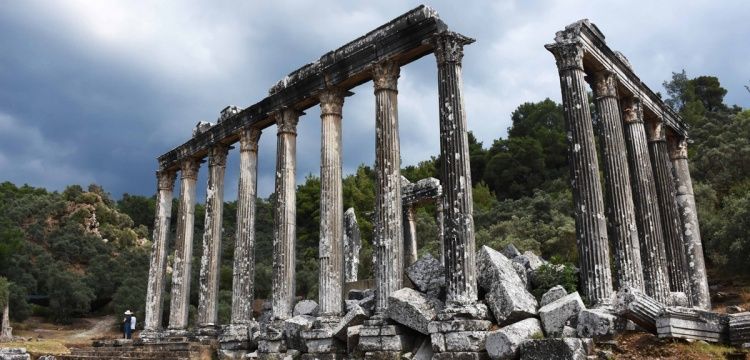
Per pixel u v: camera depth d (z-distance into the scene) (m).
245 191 25.64
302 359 19.36
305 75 23.61
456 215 16.69
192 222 29.80
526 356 13.46
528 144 71.19
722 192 42.53
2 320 45.62
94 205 89.12
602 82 21.17
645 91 24.67
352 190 62.66
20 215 78.31
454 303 15.98
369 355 16.97
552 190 63.00
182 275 28.55
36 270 61.41
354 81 22.09
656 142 26.38
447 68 18.11
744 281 32.53
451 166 17.16
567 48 19.27
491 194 69.06
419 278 18.42
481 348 14.80
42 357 25.42
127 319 32.81
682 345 12.96
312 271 56.19
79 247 74.44
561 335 14.34
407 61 20.48
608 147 20.33
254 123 26.05
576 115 18.62
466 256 16.31
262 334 21.69
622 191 19.62
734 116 56.22
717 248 34.97
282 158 23.91
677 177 28.31
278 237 23.00
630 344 13.48
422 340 16.95
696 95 78.69
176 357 22.77
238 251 24.89
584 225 17.69
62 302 57.66
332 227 20.97
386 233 18.59
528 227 49.53
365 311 18.55
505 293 15.44
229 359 22.70
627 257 18.78
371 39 21.03
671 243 25.28
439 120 17.89
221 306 49.22
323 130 22.22
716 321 14.47
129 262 70.25
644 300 13.94
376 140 19.78
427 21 18.84
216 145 28.28
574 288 17.39
